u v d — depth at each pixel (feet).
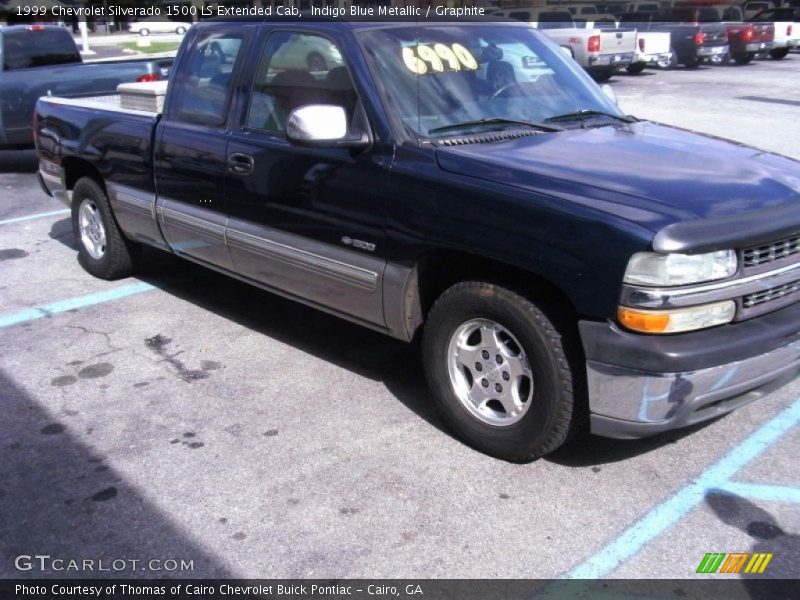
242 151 14.65
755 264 10.50
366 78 12.89
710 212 10.21
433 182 11.69
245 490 11.37
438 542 10.23
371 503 11.03
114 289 19.76
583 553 10.01
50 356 15.92
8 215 27.81
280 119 14.25
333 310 14.10
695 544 10.16
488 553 10.02
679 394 10.06
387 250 12.50
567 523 10.57
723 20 80.28
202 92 16.03
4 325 17.49
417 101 12.92
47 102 21.24
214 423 13.24
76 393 14.34
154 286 19.95
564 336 10.79
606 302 10.08
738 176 11.48
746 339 10.27
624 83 62.13
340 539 10.32
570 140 12.83
